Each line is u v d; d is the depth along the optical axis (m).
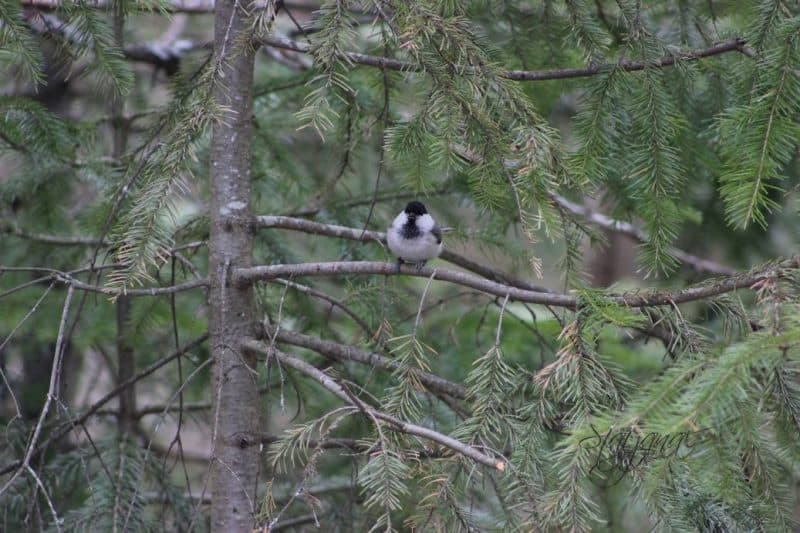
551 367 5.29
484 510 7.34
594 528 7.77
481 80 5.46
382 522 4.91
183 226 7.82
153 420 11.38
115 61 6.32
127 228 5.80
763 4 5.72
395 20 5.48
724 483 4.83
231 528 6.62
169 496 8.13
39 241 8.82
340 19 5.49
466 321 10.74
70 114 10.91
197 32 12.84
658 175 6.04
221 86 6.01
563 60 7.70
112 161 8.98
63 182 8.86
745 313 5.34
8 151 8.46
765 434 5.19
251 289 6.88
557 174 5.59
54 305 9.57
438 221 9.50
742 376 4.23
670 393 4.52
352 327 10.36
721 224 11.55
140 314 8.63
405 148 5.87
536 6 7.46
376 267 6.40
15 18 6.05
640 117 6.05
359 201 9.23
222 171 6.95
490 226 8.71
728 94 7.02
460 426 5.64
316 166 11.56
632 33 6.12
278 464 6.18
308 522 7.92
